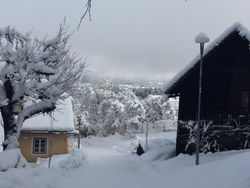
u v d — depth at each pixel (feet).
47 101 57.00
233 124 58.23
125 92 188.65
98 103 170.09
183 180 37.22
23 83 53.98
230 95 58.95
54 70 55.52
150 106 178.50
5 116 54.65
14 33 56.44
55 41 57.77
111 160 65.98
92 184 41.34
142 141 73.00
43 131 91.66
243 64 58.70
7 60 54.44
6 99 53.52
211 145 58.70
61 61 58.23
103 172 51.21
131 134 150.20
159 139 72.90
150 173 47.37
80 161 60.75
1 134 70.28
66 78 57.47
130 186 40.16
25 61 55.01
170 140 71.77
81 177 44.98
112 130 160.56
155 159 60.39
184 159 54.24
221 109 59.16
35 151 93.25
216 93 59.57
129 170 52.24
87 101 170.09
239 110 58.34
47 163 72.59
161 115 179.83
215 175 34.63
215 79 59.62
